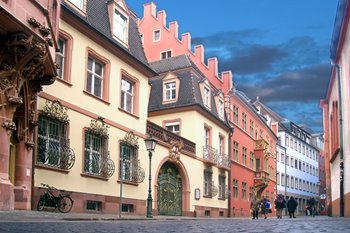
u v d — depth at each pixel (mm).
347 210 28859
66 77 20328
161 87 35531
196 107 33625
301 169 85438
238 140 45719
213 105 38375
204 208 34406
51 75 16250
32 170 17281
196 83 35312
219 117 39438
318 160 99625
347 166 28516
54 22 17516
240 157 46125
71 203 18688
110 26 24078
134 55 26141
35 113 16703
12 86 14039
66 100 20109
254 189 51781
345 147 29422
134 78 26125
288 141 78375
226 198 39281
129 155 25094
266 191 58938
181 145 30812
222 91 42969
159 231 8672
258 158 52500
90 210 21062
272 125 73062
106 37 23016
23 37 13281
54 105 19000
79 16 21125
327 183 42094
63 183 19281
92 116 21828
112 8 24250
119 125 24078
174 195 30734
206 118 36094
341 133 30609
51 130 19016
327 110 43062
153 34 45281
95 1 23328
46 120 18703
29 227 8117
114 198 23031
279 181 71125
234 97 45031
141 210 25562
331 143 40344
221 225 13078
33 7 14078
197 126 34000
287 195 75062
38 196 17562
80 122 20922
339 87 31172
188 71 35156
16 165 15961
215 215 36844
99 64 23266
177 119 34188
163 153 28859
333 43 31188
